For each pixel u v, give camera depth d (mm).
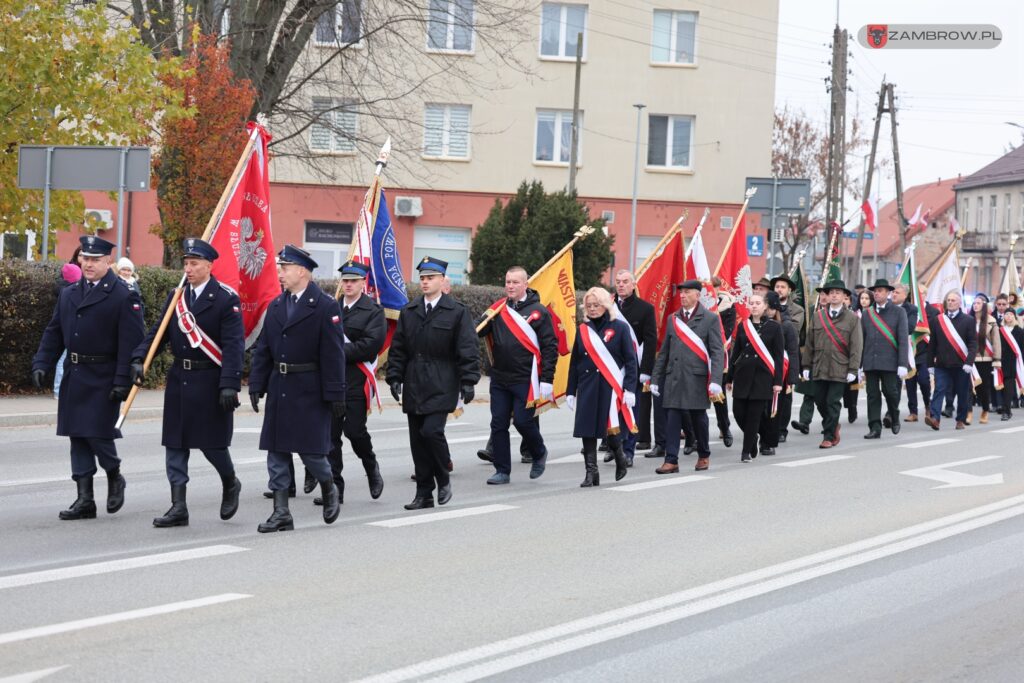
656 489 11758
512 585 7570
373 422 17734
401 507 10508
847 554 8766
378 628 6496
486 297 25297
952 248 21953
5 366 17719
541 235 30969
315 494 11094
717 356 13070
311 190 37375
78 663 5746
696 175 39625
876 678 5969
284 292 9359
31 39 19094
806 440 17016
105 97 19719
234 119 21984
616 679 5785
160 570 7723
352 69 28172
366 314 10656
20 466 12273
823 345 16219
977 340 19516
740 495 11453
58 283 17844
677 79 39375
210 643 6129
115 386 9328
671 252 16234
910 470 13445
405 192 38219
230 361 9125
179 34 24484
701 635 6590
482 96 34969
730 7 39312
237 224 10492
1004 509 10828
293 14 24922
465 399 10289
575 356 12062
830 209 41344
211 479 11719
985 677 6023
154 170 22734
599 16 38906
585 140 39188
